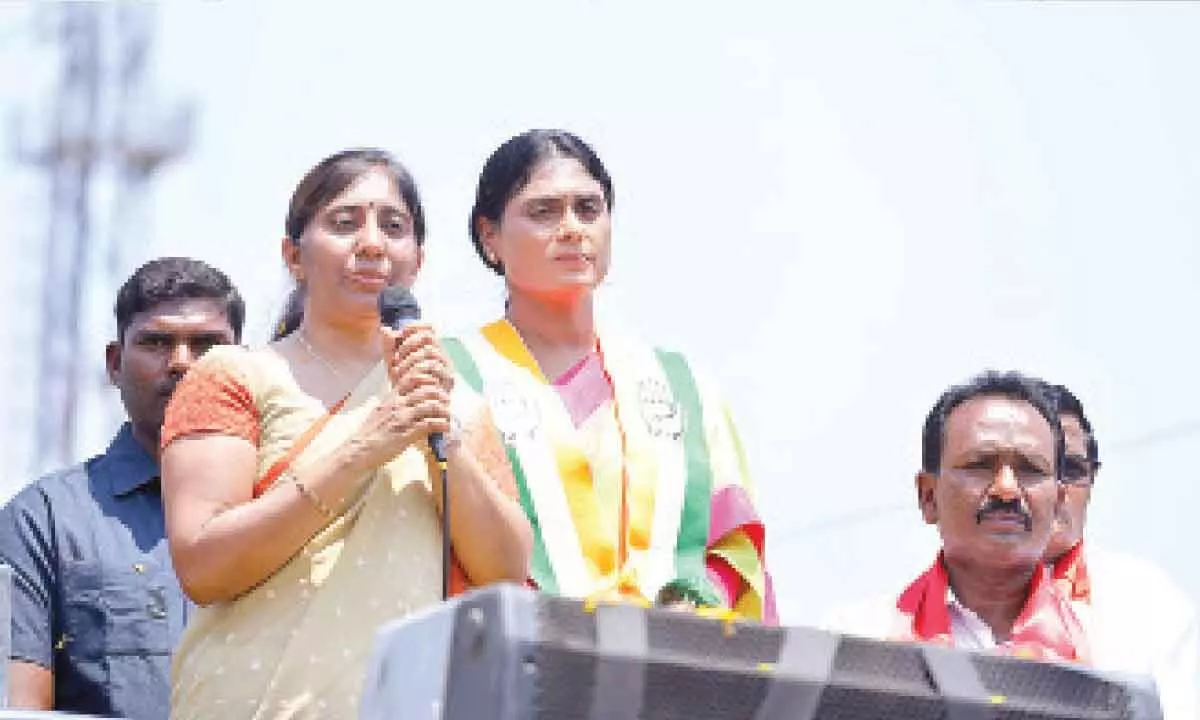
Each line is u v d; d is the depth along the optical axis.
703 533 9.34
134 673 9.59
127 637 9.63
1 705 7.59
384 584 8.16
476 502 8.23
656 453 9.40
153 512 9.95
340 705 8.00
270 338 8.94
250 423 8.40
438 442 8.16
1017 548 9.25
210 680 8.07
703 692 6.38
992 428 9.30
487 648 6.22
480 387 9.37
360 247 8.70
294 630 8.08
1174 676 9.78
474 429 8.49
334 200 8.78
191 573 8.10
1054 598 9.34
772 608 9.49
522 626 6.22
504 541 8.27
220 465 8.27
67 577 9.69
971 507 9.29
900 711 6.57
